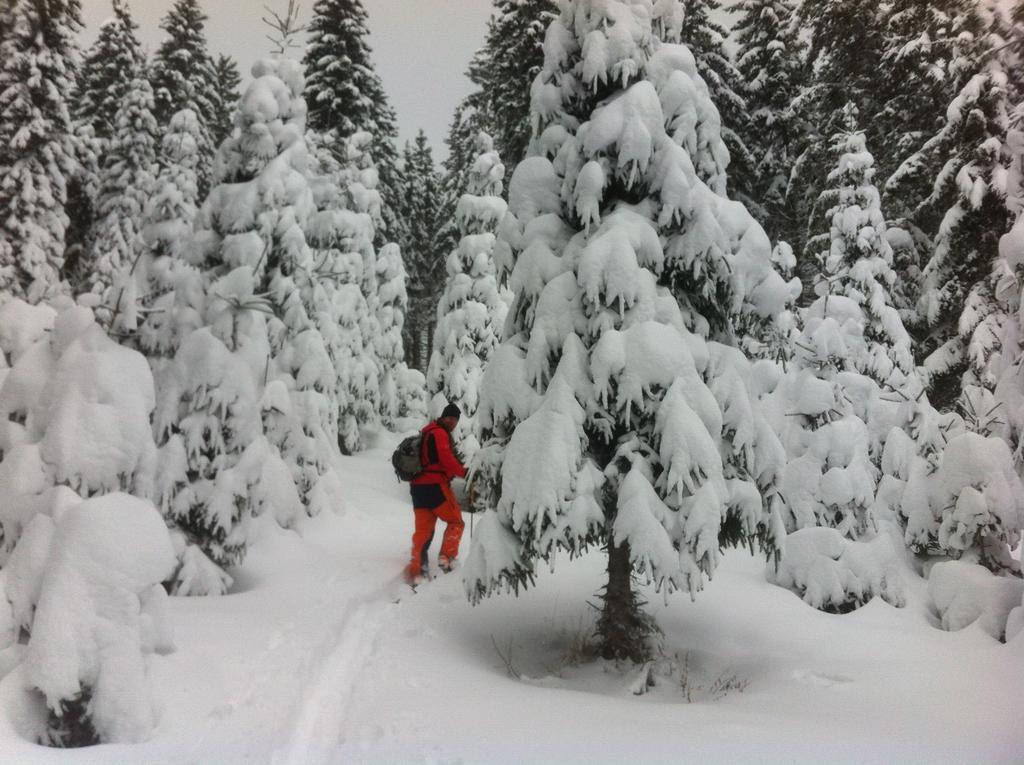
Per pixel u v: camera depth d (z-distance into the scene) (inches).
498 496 245.4
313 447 368.5
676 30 252.8
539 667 220.7
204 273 324.5
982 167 542.3
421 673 183.9
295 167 366.9
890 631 234.1
